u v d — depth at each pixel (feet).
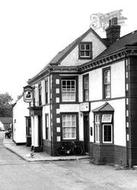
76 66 97.60
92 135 88.58
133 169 69.62
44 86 107.96
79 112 98.68
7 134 205.57
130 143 71.26
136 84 71.77
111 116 79.00
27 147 129.49
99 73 86.07
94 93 89.15
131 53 71.31
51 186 54.19
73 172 67.67
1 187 53.98
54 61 100.53
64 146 96.94
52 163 82.38
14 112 152.35
